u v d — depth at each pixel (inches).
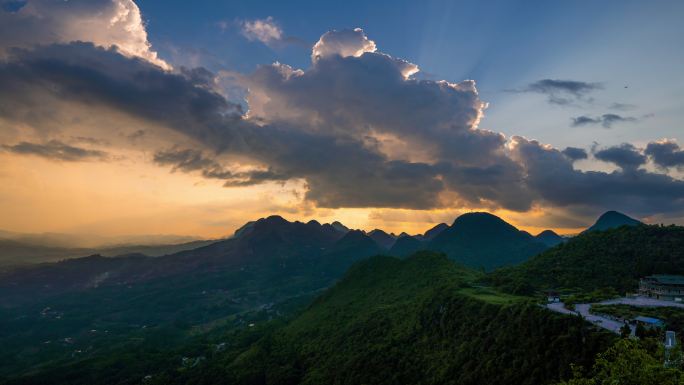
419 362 5049.2
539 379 3447.3
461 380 4133.9
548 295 5364.2
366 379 5265.8
